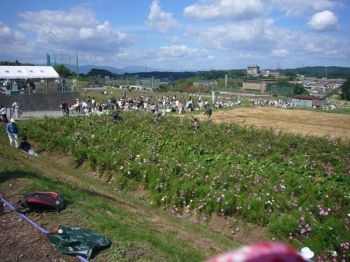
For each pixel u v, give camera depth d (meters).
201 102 51.66
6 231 7.62
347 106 71.56
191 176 15.36
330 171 17.19
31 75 45.72
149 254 7.12
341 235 10.11
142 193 15.46
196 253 8.10
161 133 25.53
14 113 34.25
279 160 19.27
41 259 6.64
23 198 8.88
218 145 22.47
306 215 11.33
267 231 11.56
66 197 9.92
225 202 12.77
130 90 84.75
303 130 34.22
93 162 18.34
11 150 17.86
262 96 79.94
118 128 26.05
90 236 7.31
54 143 21.50
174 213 13.57
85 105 39.91
